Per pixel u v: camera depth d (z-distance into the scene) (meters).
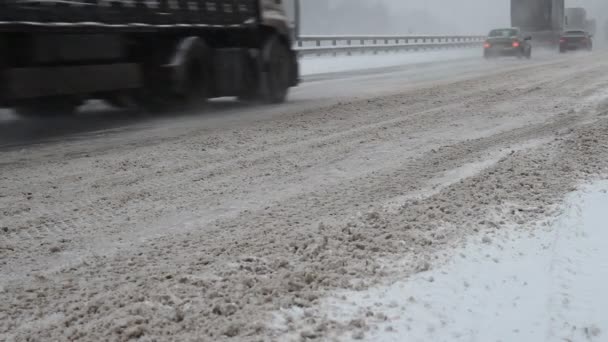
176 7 11.59
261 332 3.25
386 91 15.91
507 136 9.07
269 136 9.36
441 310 3.47
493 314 3.42
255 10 13.55
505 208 5.39
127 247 4.77
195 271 4.19
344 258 4.27
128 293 3.82
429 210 5.39
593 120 10.13
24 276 4.24
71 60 9.66
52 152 8.27
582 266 4.02
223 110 12.59
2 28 8.39
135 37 10.95
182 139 9.16
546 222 4.96
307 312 3.44
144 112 12.32
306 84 18.94
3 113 12.20
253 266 4.18
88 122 10.95
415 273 4.00
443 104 12.76
